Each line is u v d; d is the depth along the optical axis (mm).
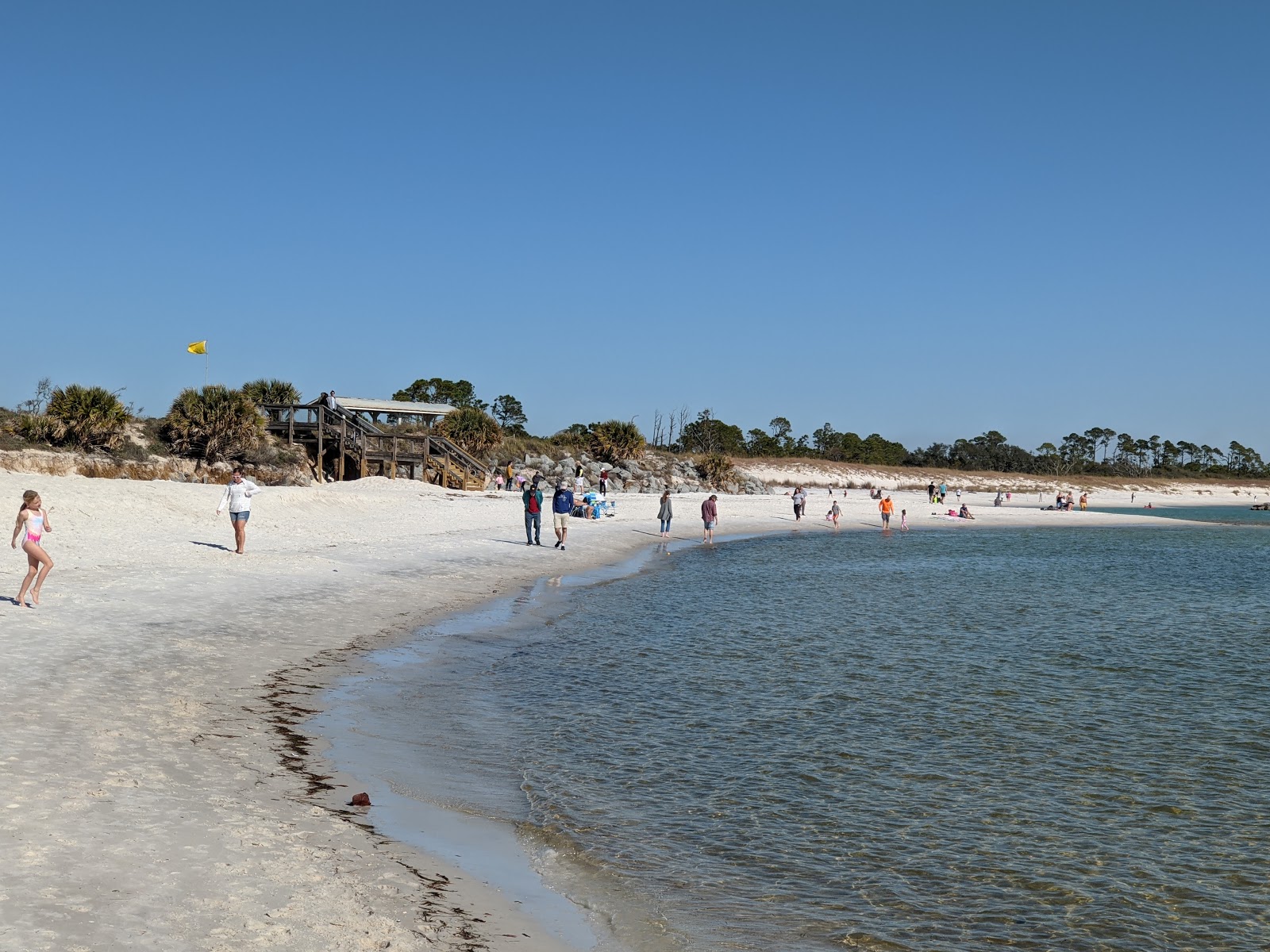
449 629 16531
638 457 76688
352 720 10305
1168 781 9430
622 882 6656
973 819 8281
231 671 11789
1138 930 6312
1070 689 13438
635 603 21156
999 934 6188
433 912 5652
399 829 7141
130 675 10961
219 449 46594
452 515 38344
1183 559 37469
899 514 65625
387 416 64625
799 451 131375
